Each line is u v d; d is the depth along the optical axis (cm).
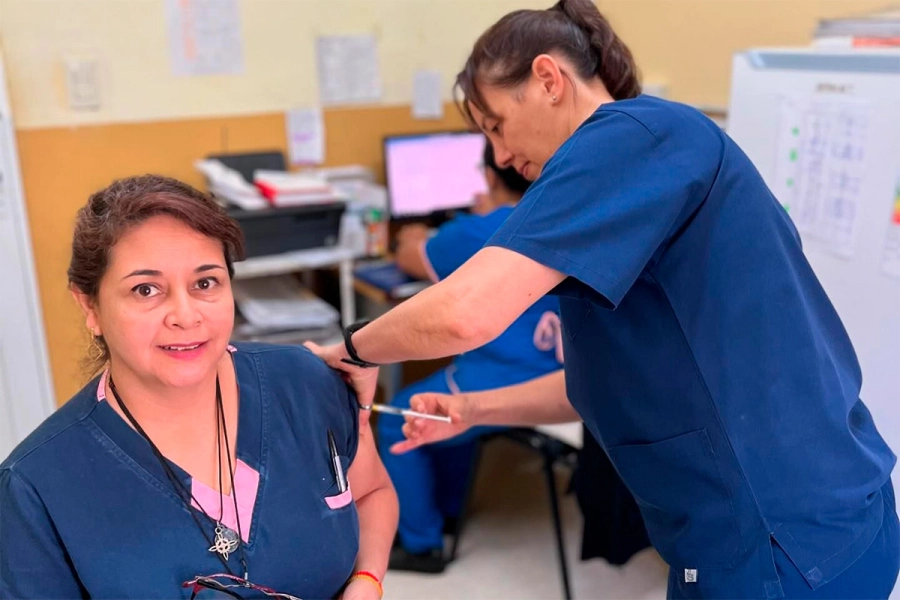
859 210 158
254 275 277
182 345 93
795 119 171
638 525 186
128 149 249
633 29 297
